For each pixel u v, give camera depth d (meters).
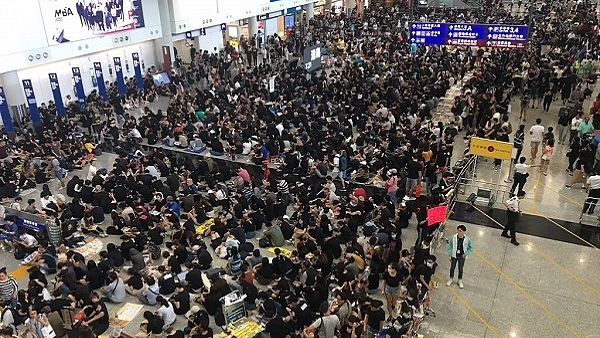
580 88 23.80
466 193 15.80
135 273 11.86
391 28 40.09
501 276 11.97
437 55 29.80
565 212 14.56
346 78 26.66
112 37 27.72
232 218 13.98
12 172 17.86
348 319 9.58
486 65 25.61
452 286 11.68
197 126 21.53
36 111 23.75
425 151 16.45
